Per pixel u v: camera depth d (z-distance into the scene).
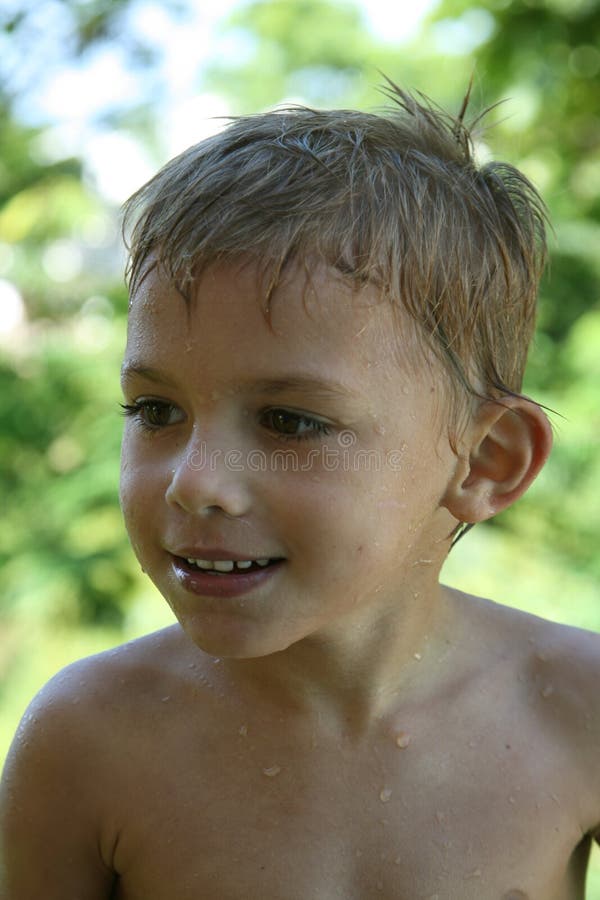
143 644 1.09
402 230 0.92
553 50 3.54
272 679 0.99
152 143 5.12
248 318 0.84
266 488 0.85
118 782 1.00
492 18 3.58
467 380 1.00
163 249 0.88
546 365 4.02
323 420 0.86
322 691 0.99
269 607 0.87
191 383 0.85
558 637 1.12
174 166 0.97
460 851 0.97
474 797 1.00
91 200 5.04
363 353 0.87
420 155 1.02
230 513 0.84
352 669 0.99
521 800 1.00
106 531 4.26
